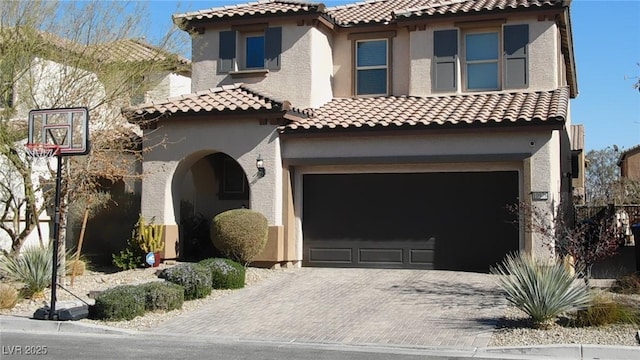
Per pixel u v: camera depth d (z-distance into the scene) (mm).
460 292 14992
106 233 20531
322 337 11727
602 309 11727
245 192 21719
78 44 17484
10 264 15250
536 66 19547
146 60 18547
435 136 17844
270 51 20797
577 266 13648
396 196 18562
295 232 19000
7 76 16719
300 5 20953
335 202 19031
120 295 13281
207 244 20625
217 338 11797
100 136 17344
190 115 18828
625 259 22109
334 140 18594
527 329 11648
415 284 15984
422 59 20484
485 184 17859
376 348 10969
